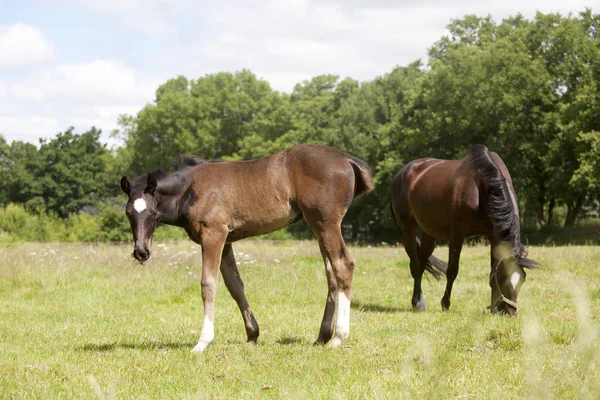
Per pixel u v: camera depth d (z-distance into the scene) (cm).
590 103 3566
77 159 7788
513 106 3822
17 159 7756
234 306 1045
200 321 921
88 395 517
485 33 4578
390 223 4691
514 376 509
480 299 971
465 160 950
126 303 1091
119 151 7312
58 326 894
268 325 867
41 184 7575
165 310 1027
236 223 719
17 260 1415
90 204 7788
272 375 567
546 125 3909
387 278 1320
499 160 919
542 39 4178
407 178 1083
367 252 1792
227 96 6812
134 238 694
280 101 7044
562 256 1475
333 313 715
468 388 483
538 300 947
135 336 809
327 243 697
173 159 766
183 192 720
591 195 4031
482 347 619
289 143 6166
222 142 6888
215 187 714
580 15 4234
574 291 268
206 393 496
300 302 1075
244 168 724
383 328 805
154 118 6700
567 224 4212
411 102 4656
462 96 4094
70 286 1232
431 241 1044
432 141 4341
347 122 5519
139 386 546
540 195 4234
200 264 1431
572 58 4059
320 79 8256
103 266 1441
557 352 537
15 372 608
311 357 635
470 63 4012
